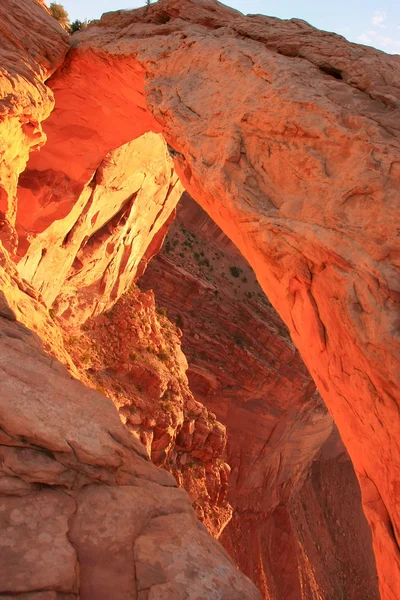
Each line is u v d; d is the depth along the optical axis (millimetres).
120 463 5094
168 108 9461
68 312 14961
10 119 9656
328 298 6598
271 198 7664
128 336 16297
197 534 4824
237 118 8297
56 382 5836
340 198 6824
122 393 14500
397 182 6570
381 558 6926
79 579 4102
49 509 4500
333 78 8320
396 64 7984
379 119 7152
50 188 12766
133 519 4703
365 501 7098
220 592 4234
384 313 5949
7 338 6266
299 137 7633
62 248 13688
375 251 6254
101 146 13312
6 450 4672
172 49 10359
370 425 6516
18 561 4012
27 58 11039
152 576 4246
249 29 9750
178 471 16266
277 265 7219
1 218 10172
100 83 12266
